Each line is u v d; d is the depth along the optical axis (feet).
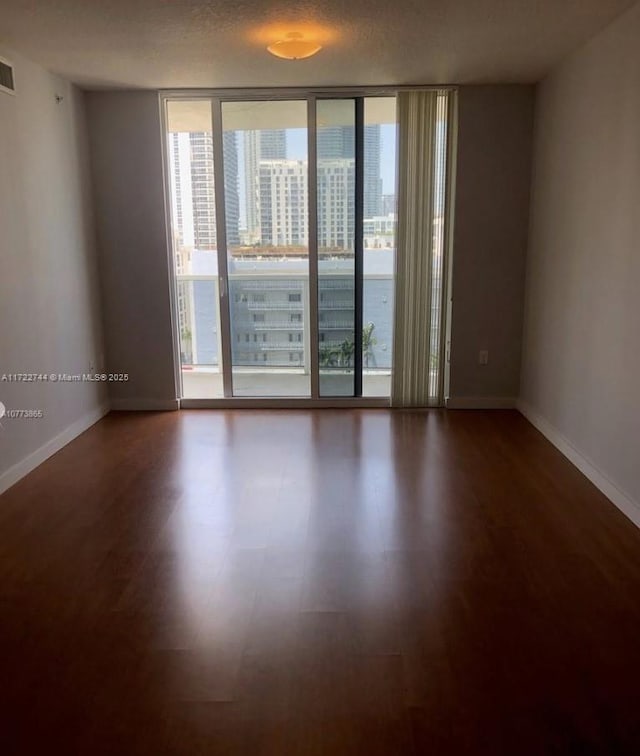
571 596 8.22
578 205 12.78
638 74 10.16
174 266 17.11
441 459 13.39
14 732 6.05
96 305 16.51
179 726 6.10
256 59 13.16
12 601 8.23
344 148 16.43
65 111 14.66
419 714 6.22
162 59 13.06
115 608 8.05
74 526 10.38
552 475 12.46
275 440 14.74
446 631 7.50
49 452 13.66
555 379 14.23
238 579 8.70
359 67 13.89
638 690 6.52
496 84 15.52
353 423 16.02
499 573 8.80
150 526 10.36
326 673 6.81
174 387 17.31
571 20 10.94
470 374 17.12
